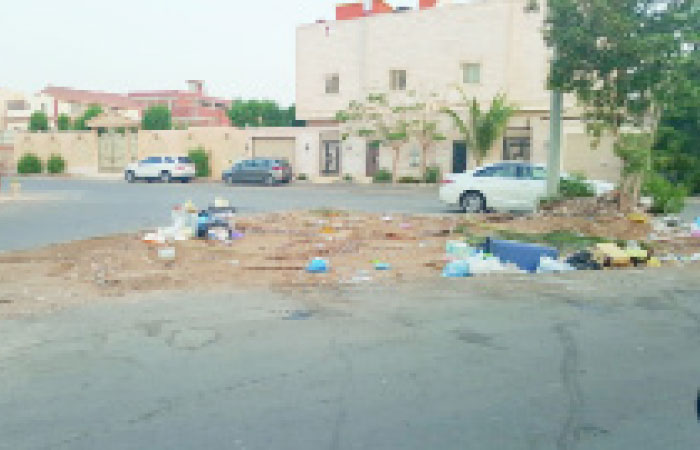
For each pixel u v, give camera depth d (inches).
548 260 388.5
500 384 194.5
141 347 232.1
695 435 160.2
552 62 594.2
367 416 170.9
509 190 718.5
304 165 1604.3
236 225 601.9
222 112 2896.2
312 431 161.6
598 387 192.7
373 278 358.0
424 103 1385.3
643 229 519.8
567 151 1163.9
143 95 3083.2
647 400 182.9
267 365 211.6
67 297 313.6
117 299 309.0
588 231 518.3
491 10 1322.6
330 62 1549.0
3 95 2910.9
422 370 206.7
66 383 196.4
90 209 821.2
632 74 550.6
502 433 160.9
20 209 818.8
